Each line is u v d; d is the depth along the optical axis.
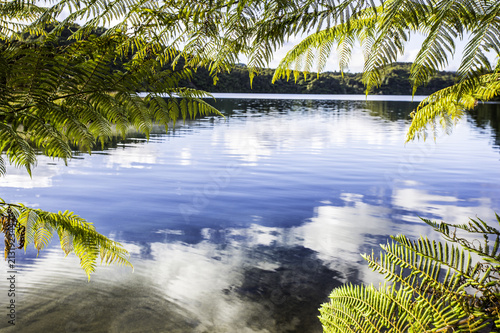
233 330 3.26
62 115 1.06
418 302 0.71
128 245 5.12
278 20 0.82
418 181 9.59
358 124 24.52
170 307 3.60
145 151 13.71
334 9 0.75
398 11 0.70
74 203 7.00
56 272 4.11
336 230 5.94
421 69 0.66
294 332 3.29
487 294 0.64
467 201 7.72
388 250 0.79
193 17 0.97
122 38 1.08
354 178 9.91
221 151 13.94
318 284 4.14
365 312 0.79
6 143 1.00
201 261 4.68
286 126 22.94
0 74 0.96
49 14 1.09
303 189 8.66
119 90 1.06
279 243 5.38
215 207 7.08
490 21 0.60
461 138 18.69
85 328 3.18
